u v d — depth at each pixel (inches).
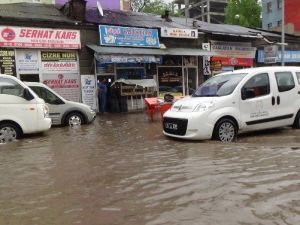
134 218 188.4
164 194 224.5
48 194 236.1
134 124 625.6
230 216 183.8
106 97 911.0
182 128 415.5
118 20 970.1
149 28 960.9
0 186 259.6
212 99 420.2
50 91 622.8
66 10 904.9
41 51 826.8
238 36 1144.8
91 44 888.3
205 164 296.5
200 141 410.3
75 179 269.1
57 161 334.6
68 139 469.1
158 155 342.3
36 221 191.5
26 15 826.2
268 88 450.9
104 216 193.3
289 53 1330.0
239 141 419.5
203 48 1079.6
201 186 236.4
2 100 472.7
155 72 1005.8
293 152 331.3
